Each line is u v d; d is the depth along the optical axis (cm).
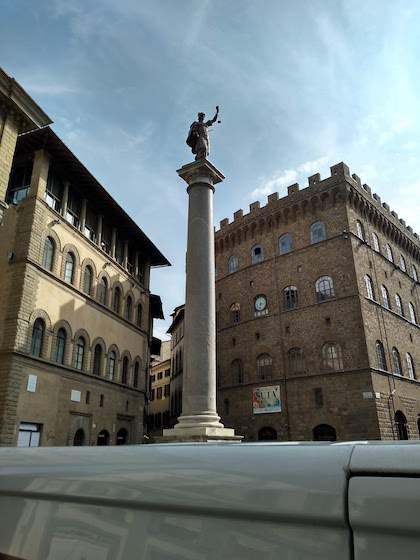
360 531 141
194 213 1758
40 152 3052
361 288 4041
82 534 183
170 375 7225
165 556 165
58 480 199
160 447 196
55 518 192
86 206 3575
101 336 3484
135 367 4050
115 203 3666
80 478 195
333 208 4388
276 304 4503
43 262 2941
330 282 4181
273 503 156
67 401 2969
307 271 4375
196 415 1486
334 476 152
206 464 176
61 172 3253
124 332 3878
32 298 2764
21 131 2639
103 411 3378
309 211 4562
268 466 165
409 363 4400
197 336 1570
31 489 202
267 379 4309
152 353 5947
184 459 182
